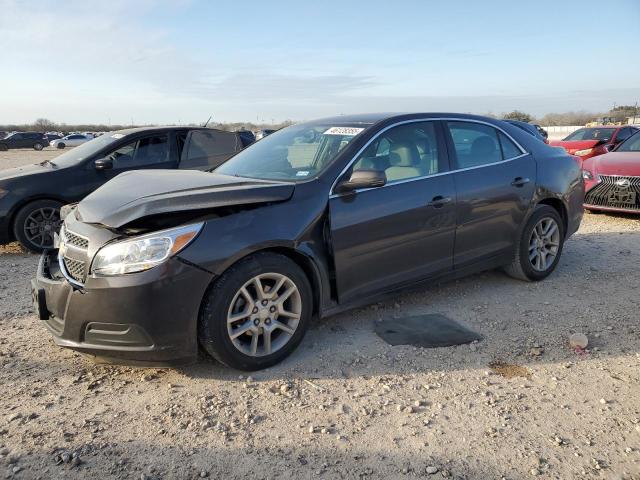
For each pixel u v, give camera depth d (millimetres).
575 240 6863
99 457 2514
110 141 7445
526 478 2383
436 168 4211
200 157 8023
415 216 3957
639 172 7695
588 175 8328
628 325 4047
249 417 2846
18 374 3336
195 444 2619
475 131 4637
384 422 2812
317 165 3814
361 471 2430
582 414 2883
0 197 6449
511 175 4672
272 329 3367
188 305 3020
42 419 2828
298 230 3389
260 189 3391
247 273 3180
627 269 5480
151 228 3086
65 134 67812
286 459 2512
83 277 3061
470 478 2383
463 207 4281
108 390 3145
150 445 2607
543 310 4391
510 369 3408
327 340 3818
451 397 3066
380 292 3895
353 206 3645
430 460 2504
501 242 4676
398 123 4137
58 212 6777
